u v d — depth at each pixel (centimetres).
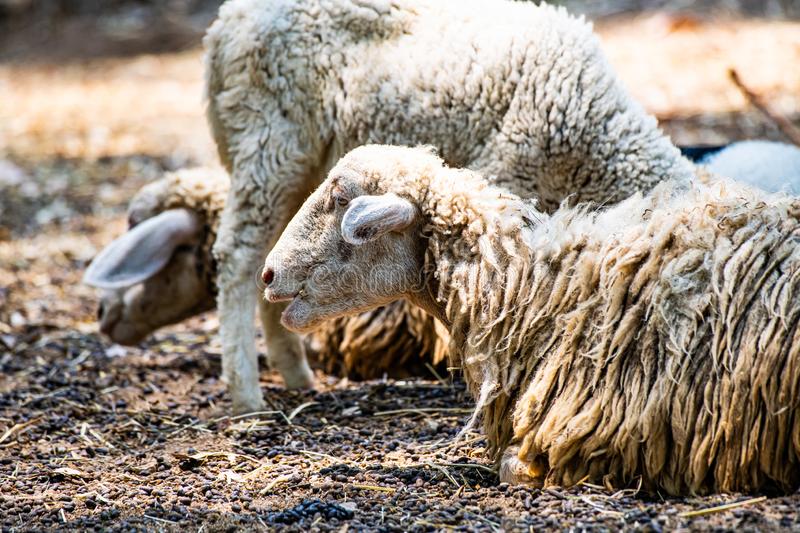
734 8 4519
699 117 3116
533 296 1187
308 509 1148
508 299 1192
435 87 1498
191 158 3612
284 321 1293
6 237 2841
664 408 1105
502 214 1222
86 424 1584
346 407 1611
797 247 1094
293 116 1562
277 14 1558
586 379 1152
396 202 1191
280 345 1727
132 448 1491
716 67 3653
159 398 1734
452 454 1348
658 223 1159
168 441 1505
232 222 1580
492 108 1484
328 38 1546
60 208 3119
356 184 1241
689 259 1124
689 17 4259
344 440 1451
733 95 3309
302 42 1548
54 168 3597
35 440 1524
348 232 1170
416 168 1234
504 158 1480
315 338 1870
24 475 1359
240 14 1584
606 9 4772
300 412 1600
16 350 1983
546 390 1170
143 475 1357
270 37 1550
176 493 1264
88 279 1759
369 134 1528
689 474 1107
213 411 1647
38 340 2061
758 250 1104
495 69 1477
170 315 1922
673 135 2953
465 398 1614
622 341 1132
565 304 1177
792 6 4509
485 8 1538
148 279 1900
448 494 1203
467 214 1218
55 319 2212
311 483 1266
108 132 4122
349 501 1192
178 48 5803
